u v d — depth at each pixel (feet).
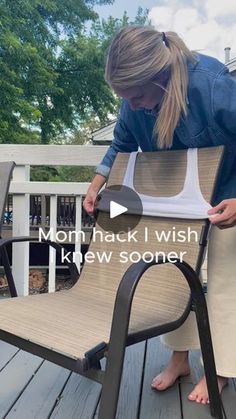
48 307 4.73
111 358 3.57
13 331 4.03
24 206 9.16
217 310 5.12
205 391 5.21
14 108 36.24
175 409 5.04
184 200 5.21
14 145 9.00
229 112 4.49
